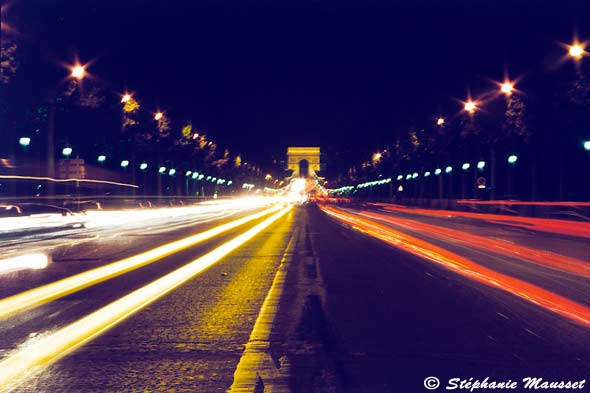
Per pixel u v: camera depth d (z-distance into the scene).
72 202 34.50
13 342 6.86
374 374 5.61
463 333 7.22
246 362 6.01
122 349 6.53
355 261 14.98
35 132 44.50
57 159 50.00
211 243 20.64
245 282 11.40
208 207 72.44
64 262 14.77
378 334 7.18
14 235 24.66
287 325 7.68
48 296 9.88
